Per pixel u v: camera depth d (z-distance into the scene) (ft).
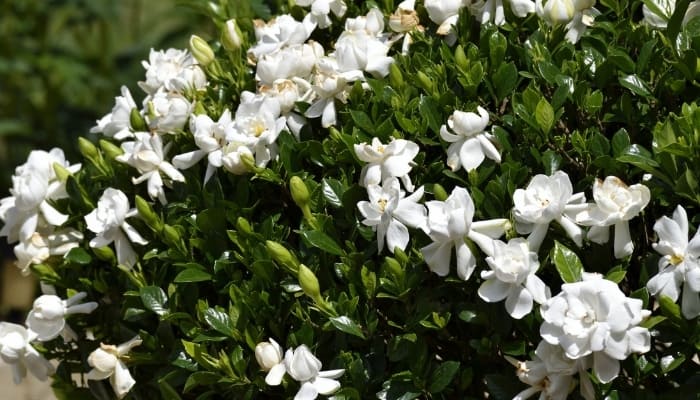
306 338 4.71
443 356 4.80
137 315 5.03
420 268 4.67
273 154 5.00
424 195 4.83
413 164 4.83
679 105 4.86
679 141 4.55
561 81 4.85
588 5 5.08
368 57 5.09
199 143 4.98
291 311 4.78
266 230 4.87
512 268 4.48
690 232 4.60
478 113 4.88
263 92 5.06
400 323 4.75
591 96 4.81
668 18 4.98
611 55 4.87
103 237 5.06
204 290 5.03
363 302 4.75
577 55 4.95
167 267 5.05
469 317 4.62
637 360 4.54
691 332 4.48
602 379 4.39
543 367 4.50
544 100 4.71
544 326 4.41
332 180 4.85
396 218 4.67
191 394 5.05
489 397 4.82
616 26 5.06
